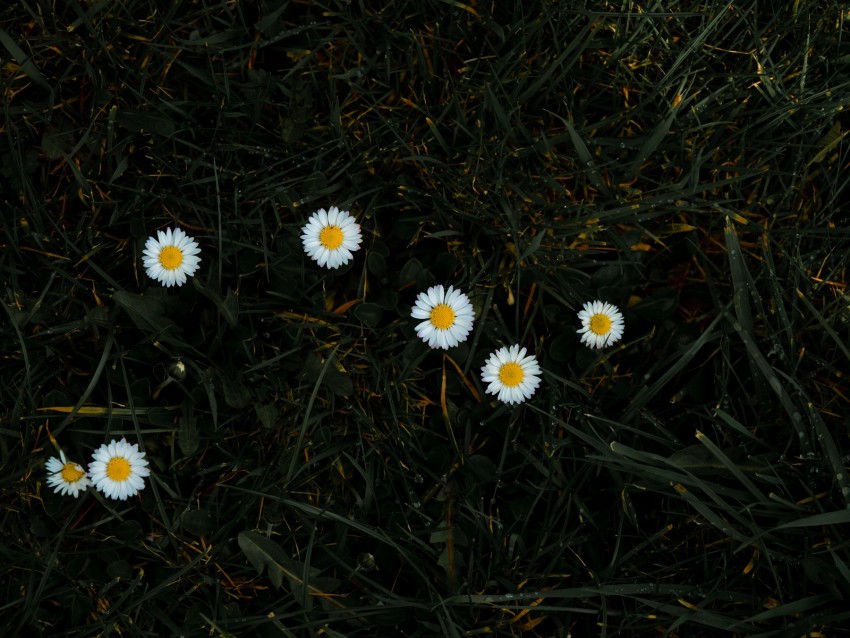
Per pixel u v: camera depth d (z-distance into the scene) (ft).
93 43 1.56
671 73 1.57
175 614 1.52
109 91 1.57
